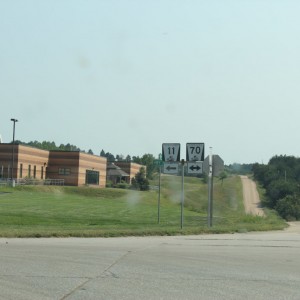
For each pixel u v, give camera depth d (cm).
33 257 1422
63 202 5897
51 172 10619
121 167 13688
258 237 2150
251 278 1158
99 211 4847
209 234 2312
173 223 3291
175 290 1019
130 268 1265
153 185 11319
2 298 933
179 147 2619
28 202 5534
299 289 1043
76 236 2095
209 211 2734
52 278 1126
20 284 1060
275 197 8806
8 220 3334
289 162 12056
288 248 1748
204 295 977
